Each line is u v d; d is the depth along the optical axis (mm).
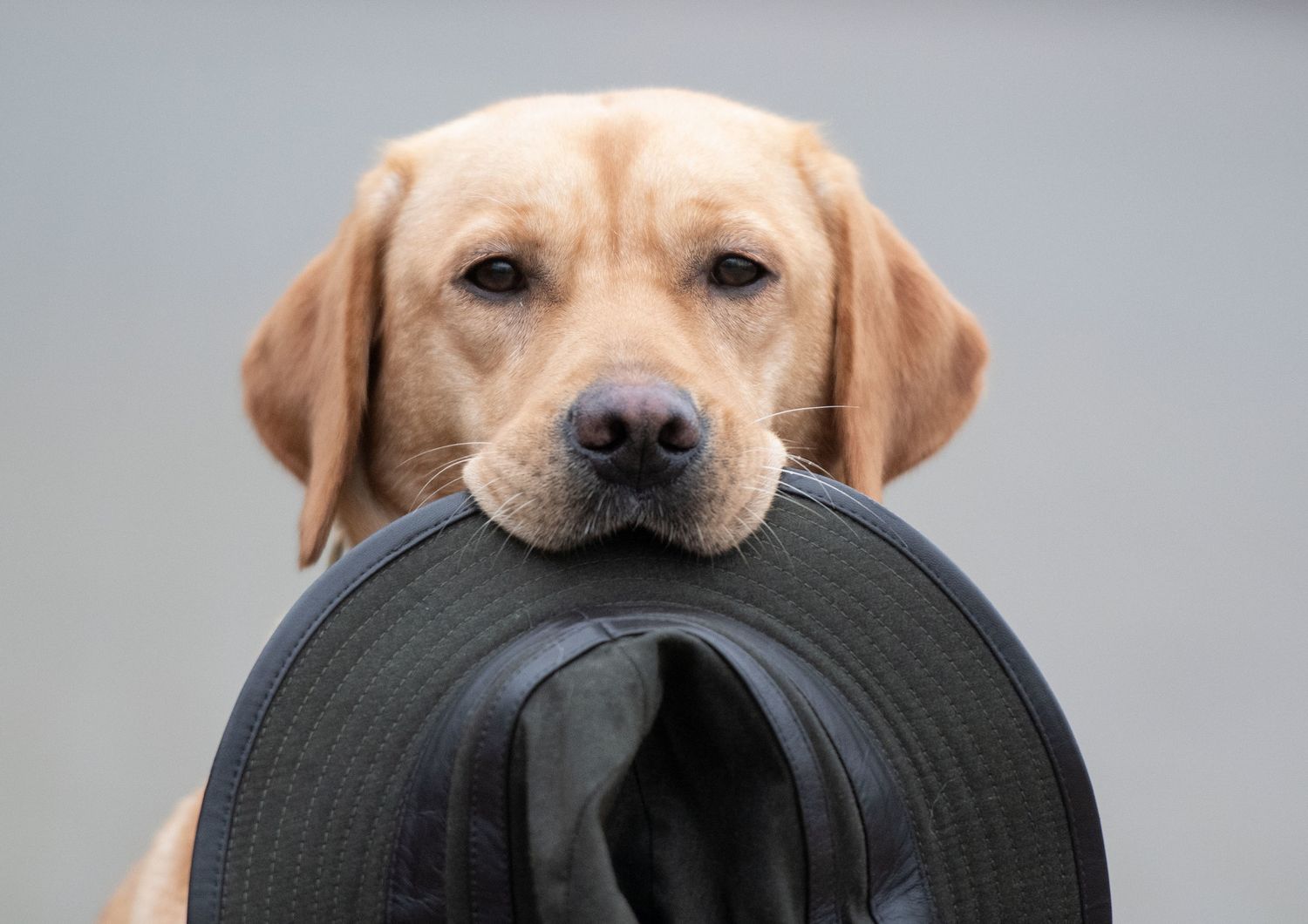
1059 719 2371
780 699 2074
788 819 2037
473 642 2344
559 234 3398
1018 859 2301
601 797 1892
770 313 3514
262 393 4090
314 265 4074
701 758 2125
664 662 2074
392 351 3668
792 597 2498
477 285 3455
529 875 1938
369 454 3820
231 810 2135
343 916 2104
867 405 3758
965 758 2336
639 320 3248
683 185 3457
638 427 2758
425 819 2061
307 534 3529
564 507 2805
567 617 2316
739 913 2061
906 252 4168
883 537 2508
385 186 3738
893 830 2170
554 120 3605
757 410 3482
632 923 1865
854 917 2074
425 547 2432
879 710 2355
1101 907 2316
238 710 2195
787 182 3713
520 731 1966
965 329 4270
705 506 2803
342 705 2232
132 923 3660
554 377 3090
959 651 2406
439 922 2008
